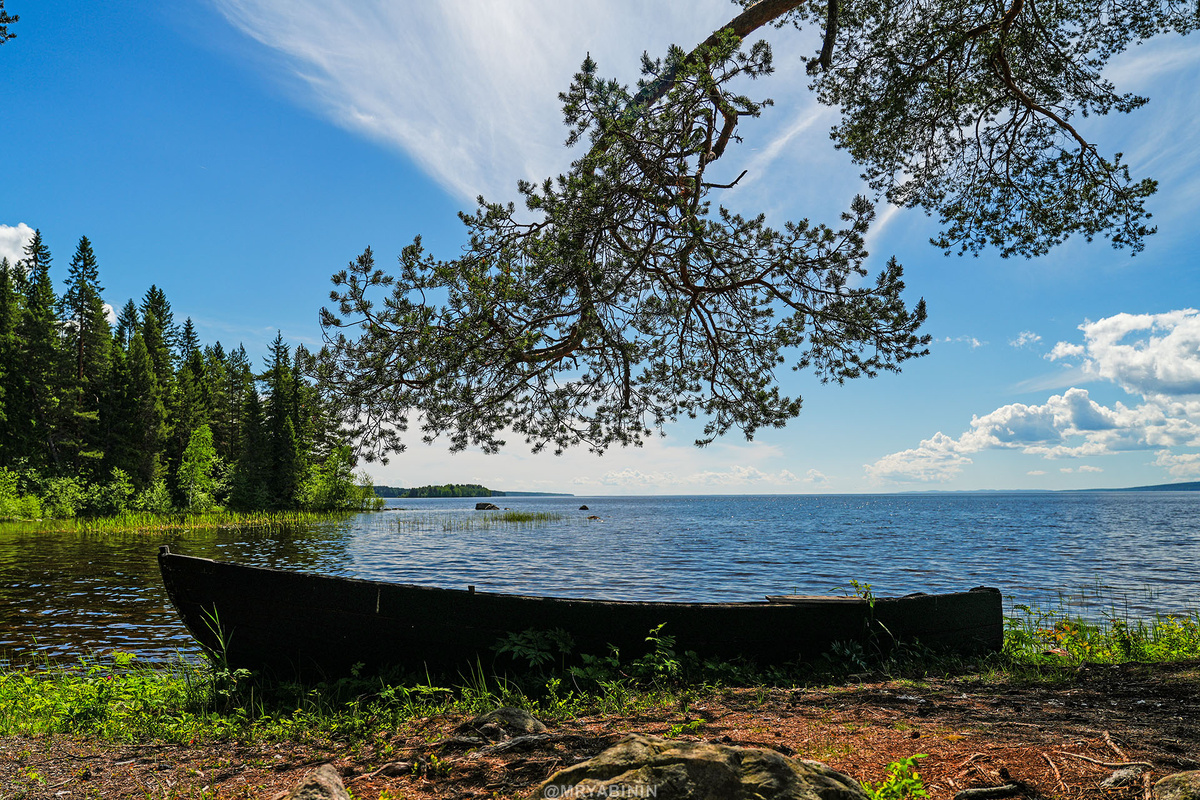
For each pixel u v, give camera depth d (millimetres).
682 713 4789
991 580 19031
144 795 3555
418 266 6023
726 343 7547
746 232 6930
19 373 46906
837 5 7414
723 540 36375
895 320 6590
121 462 49750
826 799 2229
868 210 6535
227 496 57406
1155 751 3217
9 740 4664
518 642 6031
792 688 5812
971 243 9406
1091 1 8648
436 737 4254
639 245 6441
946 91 8680
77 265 52375
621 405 7410
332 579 6141
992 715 4250
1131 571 21328
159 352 63250
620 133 5812
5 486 41562
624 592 16656
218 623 6113
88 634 11133
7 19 7422
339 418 6238
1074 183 8766
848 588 17422
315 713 5215
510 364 6246
